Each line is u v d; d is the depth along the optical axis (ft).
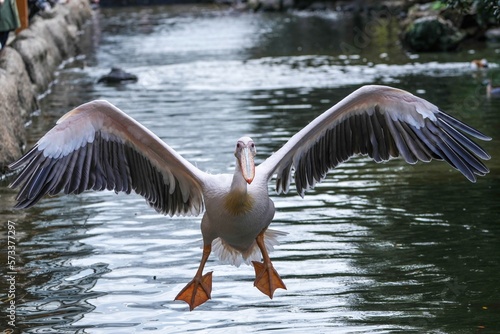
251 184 24.47
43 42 79.56
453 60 87.97
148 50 103.81
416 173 45.37
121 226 37.24
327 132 26.08
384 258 32.35
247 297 29.04
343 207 39.29
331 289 29.43
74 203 41.16
